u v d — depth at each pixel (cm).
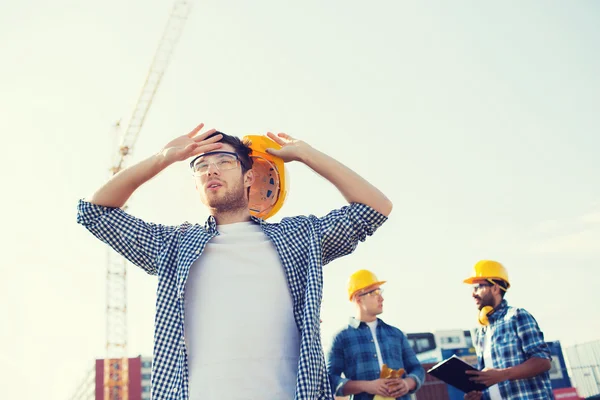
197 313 252
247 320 247
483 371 470
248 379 236
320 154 296
